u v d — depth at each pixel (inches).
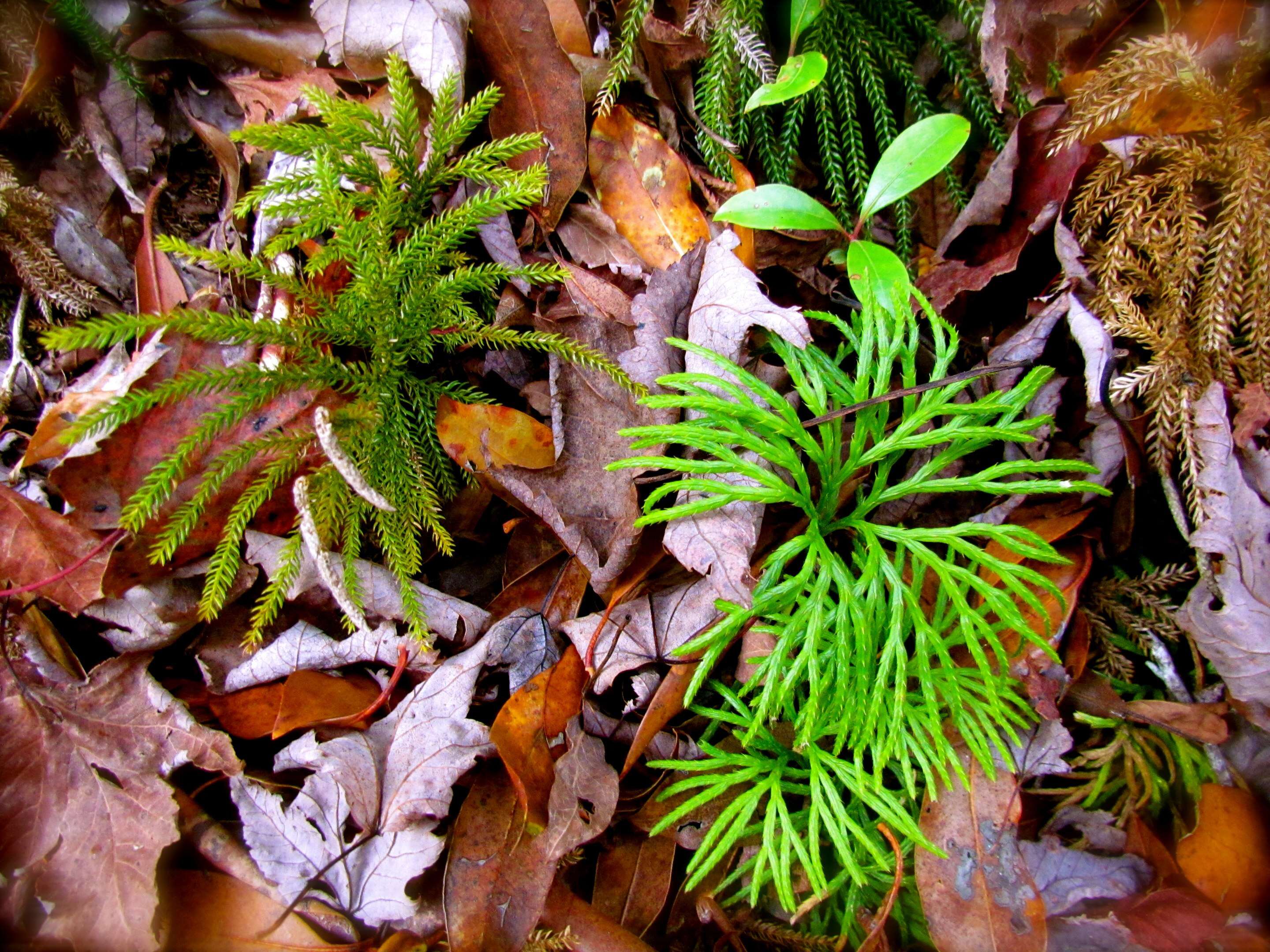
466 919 10.3
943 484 11.1
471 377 12.1
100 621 10.8
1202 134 12.1
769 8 13.6
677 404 10.5
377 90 12.2
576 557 11.2
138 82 12.3
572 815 10.6
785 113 13.5
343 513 10.8
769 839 10.5
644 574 11.3
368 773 10.6
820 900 10.3
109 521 10.5
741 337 11.5
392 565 10.7
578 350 11.1
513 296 11.8
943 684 11.0
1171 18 12.1
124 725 10.6
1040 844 11.3
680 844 11.3
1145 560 12.4
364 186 11.4
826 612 10.6
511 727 10.6
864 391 11.2
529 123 12.1
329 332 10.7
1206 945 10.6
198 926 10.1
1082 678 12.0
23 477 11.1
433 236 10.7
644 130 12.5
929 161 11.8
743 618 10.4
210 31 12.1
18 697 10.5
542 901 10.4
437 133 10.7
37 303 11.9
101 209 12.3
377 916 10.2
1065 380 12.0
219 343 10.9
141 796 10.3
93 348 11.8
